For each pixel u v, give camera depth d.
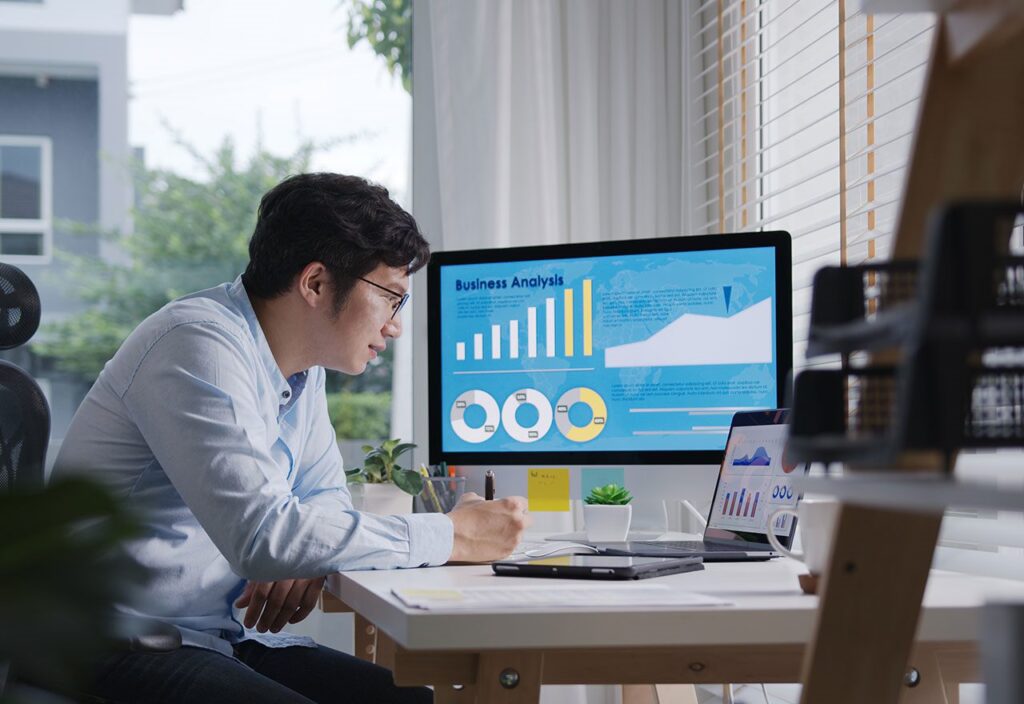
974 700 1.66
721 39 2.42
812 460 0.64
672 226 2.67
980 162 0.68
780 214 2.12
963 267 0.53
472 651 0.96
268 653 1.67
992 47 0.65
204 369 1.40
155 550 1.46
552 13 2.67
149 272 2.81
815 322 0.68
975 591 1.00
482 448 1.99
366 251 1.56
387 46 2.85
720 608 0.88
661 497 1.88
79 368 2.77
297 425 1.70
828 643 0.75
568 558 1.31
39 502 0.29
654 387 1.90
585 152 2.63
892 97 1.95
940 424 0.54
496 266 2.00
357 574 1.26
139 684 1.29
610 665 1.02
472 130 2.57
